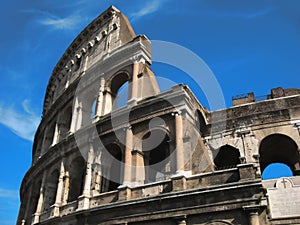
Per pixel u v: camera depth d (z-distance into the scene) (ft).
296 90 143.74
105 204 106.22
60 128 167.94
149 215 95.09
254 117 130.21
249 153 123.03
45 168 154.40
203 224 86.99
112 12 180.34
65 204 125.29
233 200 85.97
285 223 87.15
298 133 121.60
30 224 142.61
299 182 98.27
